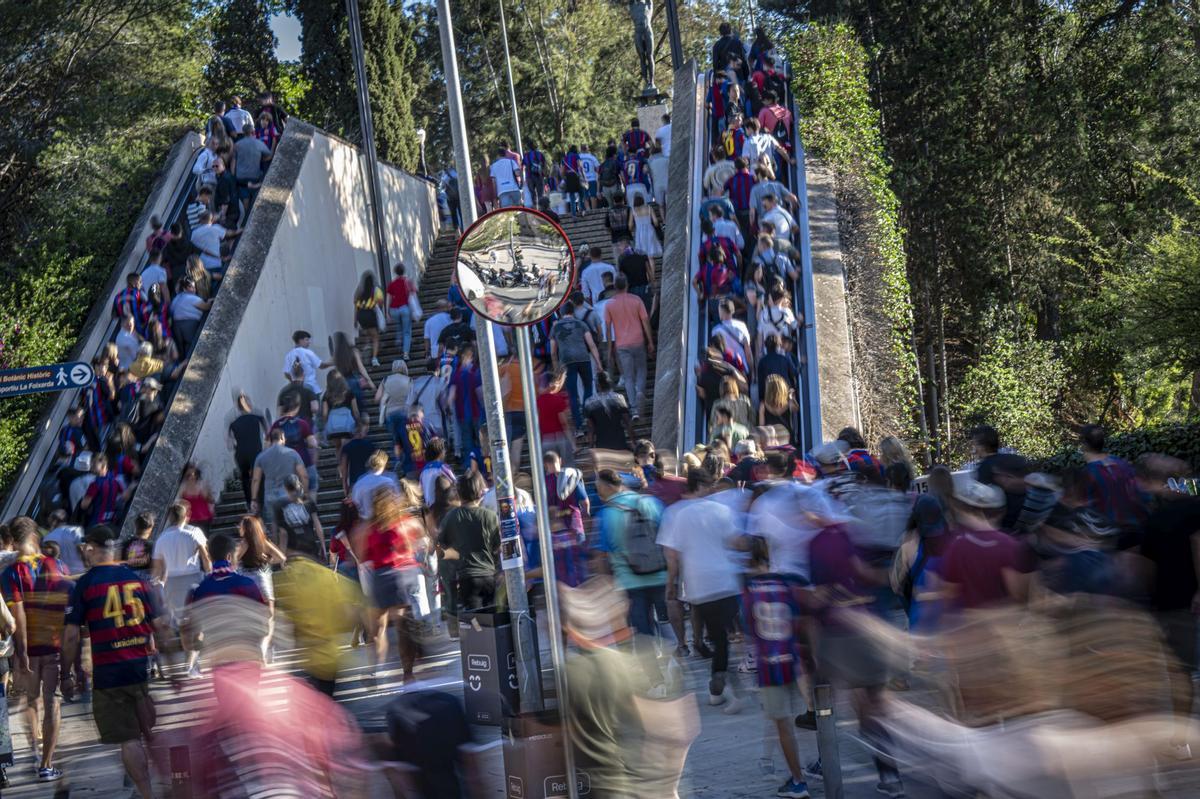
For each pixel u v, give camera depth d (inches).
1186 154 1492.4
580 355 723.4
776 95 1029.8
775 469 374.6
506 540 363.6
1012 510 365.7
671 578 425.1
